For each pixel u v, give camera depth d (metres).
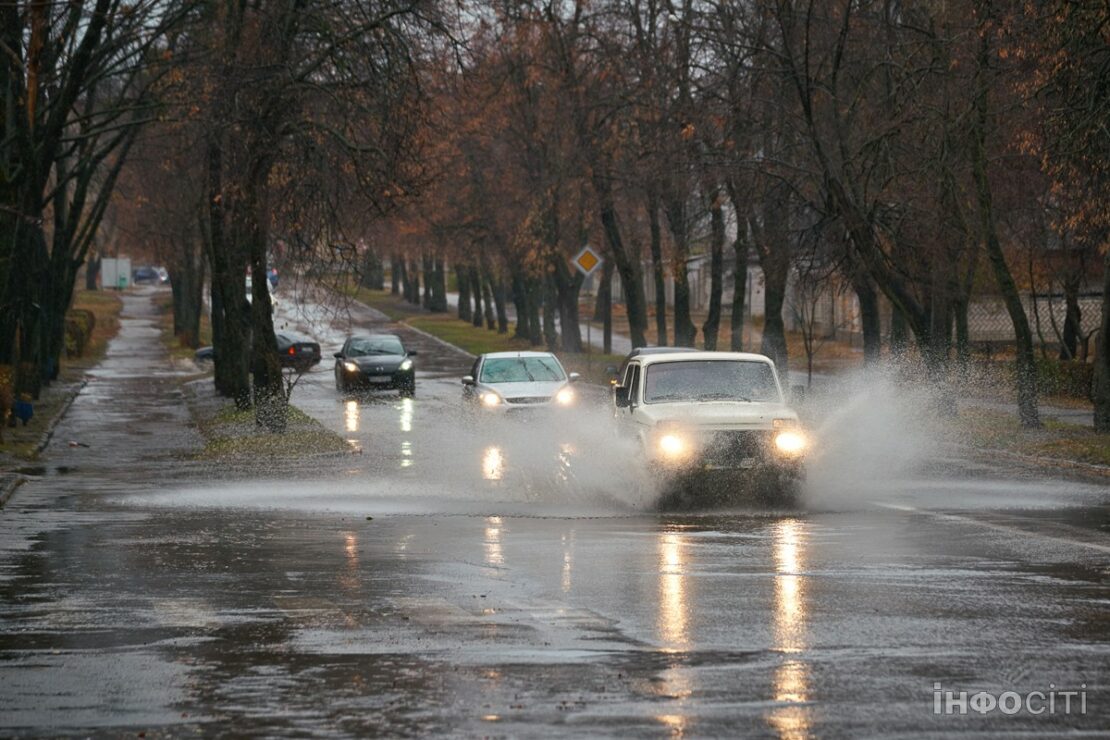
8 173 77.50
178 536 38.59
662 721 18.42
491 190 161.00
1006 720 18.48
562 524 40.38
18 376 99.31
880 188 80.12
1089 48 60.28
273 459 65.50
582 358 144.50
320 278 80.00
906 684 20.42
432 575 31.08
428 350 187.12
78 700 19.89
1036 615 25.69
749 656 22.33
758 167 83.94
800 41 86.88
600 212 127.25
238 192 81.25
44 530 40.19
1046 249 108.25
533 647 23.19
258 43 78.62
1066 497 47.47
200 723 18.62
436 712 19.00
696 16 98.19
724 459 43.84
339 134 77.62
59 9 83.38
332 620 25.81
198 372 149.38
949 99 79.00
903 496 47.66
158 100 91.00
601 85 118.69
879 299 150.88
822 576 30.36
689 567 31.75
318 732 18.12
